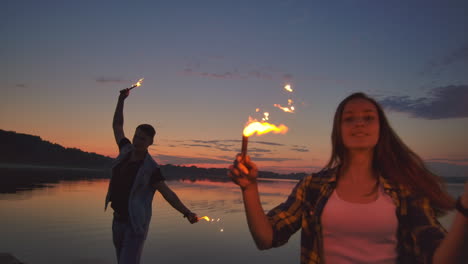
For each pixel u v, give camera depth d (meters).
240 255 5.41
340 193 1.39
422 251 1.18
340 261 1.31
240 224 8.16
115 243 3.22
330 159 1.53
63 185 19.22
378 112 1.46
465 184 0.90
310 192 1.50
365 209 1.30
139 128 3.29
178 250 5.58
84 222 7.55
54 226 7.01
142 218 3.13
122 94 4.20
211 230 7.27
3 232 6.31
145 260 5.00
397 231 1.28
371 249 1.28
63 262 4.68
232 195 17.17
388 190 1.33
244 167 1.24
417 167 1.35
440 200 1.29
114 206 3.19
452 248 0.94
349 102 1.49
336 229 1.33
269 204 13.91
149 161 3.32
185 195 16.00
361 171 1.41
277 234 1.40
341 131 1.49
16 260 4.29
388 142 1.42
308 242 1.44
